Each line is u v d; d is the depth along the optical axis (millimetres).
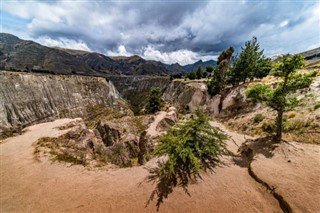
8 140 13625
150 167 10078
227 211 6492
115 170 9867
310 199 6336
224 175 8805
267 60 31078
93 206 6918
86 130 16062
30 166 9727
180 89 60062
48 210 6695
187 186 7973
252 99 12867
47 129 15781
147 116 23953
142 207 6867
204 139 10336
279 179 7676
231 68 34406
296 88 10547
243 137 16438
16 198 7320
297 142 11516
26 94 53062
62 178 8789
